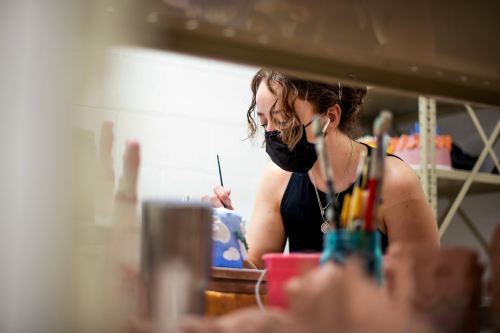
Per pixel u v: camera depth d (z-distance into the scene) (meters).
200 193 2.79
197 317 0.87
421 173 2.71
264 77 1.77
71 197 0.65
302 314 0.78
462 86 1.10
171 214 0.86
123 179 0.78
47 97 0.65
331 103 1.76
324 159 0.93
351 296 0.78
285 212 1.97
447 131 3.22
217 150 2.85
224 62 0.88
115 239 0.74
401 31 0.99
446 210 3.13
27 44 0.64
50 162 0.64
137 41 0.79
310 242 1.93
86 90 0.68
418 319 0.84
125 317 0.72
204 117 2.82
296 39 0.91
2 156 0.62
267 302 1.12
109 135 0.73
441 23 1.02
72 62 0.67
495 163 2.88
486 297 0.91
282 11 0.89
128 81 0.75
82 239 0.66
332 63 0.97
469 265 0.90
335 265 0.81
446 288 0.88
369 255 0.88
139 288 0.81
